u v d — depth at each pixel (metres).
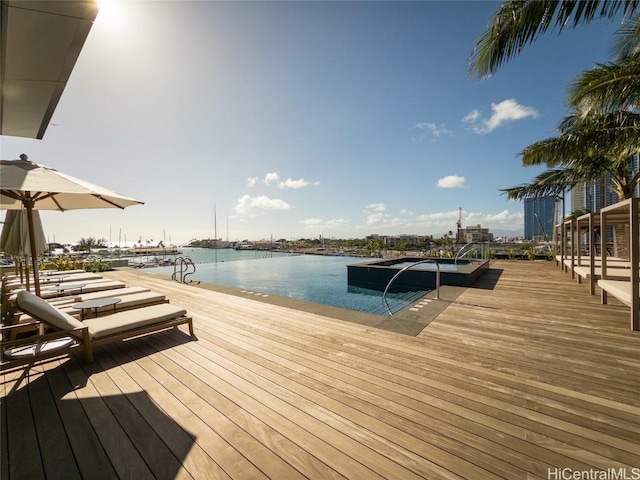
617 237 8.63
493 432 1.58
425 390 2.03
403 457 1.40
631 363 2.40
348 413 1.78
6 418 1.78
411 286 7.54
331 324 3.63
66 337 2.70
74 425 1.70
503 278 6.94
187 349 2.89
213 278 11.27
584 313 3.90
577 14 3.66
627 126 5.46
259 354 2.73
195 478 1.29
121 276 9.13
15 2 1.48
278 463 1.38
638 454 1.40
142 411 1.84
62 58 1.98
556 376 2.20
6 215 4.91
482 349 2.74
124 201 3.60
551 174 9.52
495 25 4.12
